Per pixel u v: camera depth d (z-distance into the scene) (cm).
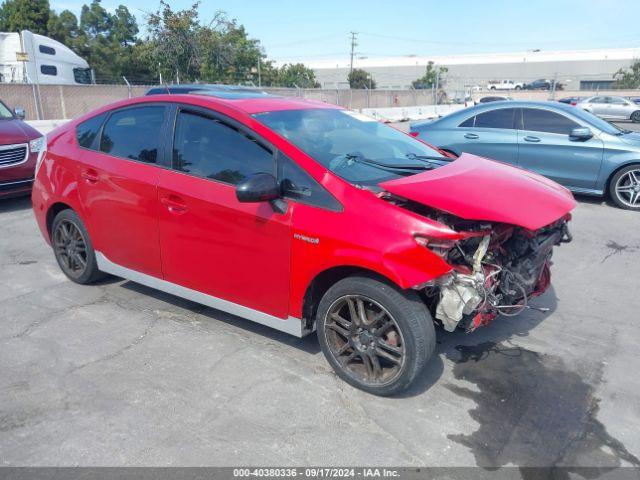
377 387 325
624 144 760
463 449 284
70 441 288
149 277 424
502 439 291
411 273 290
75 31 5238
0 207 817
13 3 4719
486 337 404
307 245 323
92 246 464
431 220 298
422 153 418
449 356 377
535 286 392
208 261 376
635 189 769
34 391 332
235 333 409
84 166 446
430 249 293
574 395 332
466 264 320
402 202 322
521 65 8050
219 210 359
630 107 2778
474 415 312
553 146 799
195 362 366
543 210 326
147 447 283
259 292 357
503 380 348
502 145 837
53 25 4744
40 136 816
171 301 466
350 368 340
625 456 279
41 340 396
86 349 383
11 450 281
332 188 322
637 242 632
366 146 389
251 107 381
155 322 426
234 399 325
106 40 4966
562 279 520
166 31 2720
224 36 2952
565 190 387
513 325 424
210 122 379
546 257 385
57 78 2134
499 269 329
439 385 342
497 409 318
